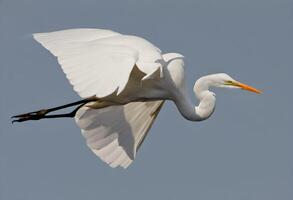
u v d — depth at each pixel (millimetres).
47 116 15086
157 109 15227
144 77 13336
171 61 14680
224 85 14711
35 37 13469
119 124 15258
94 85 12211
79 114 15125
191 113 14711
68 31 13602
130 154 15398
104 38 13586
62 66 12641
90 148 15375
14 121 15109
